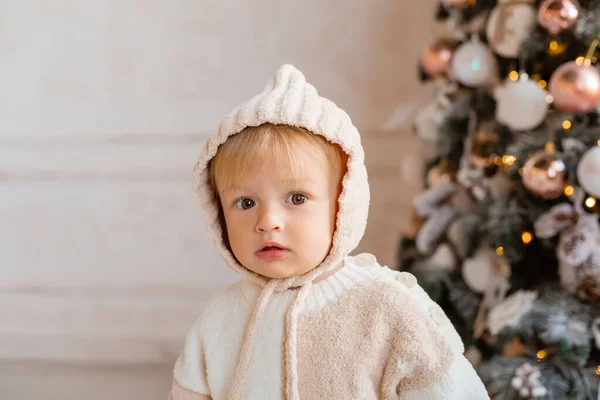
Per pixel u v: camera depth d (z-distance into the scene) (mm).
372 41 2561
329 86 2598
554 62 1626
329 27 2576
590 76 1456
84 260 2725
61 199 2709
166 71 2637
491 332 1555
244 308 1048
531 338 1521
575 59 1585
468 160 1834
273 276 978
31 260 2742
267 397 968
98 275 2727
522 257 1609
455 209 1909
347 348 950
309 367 958
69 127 2678
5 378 2678
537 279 1656
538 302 1529
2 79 2682
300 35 2590
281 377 968
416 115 2406
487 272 1759
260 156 932
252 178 941
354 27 2564
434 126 1979
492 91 1763
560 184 1500
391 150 2582
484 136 1791
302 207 947
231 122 967
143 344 2695
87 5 2629
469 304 1770
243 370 992
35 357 2732
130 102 2656
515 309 1535
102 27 2635
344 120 990
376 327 951
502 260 1702
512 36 1622
